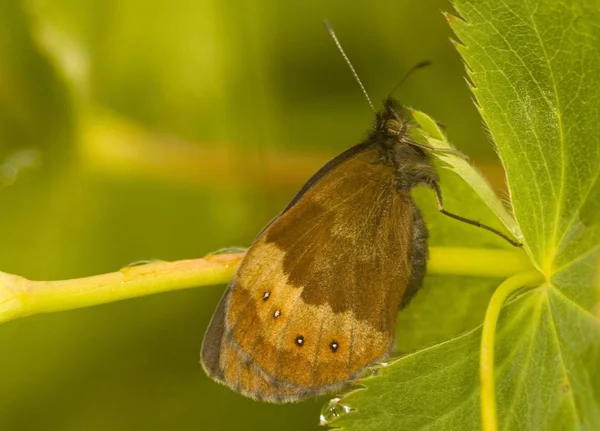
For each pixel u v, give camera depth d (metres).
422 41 0.25
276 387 0.21
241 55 0.25
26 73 0.25
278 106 0.25
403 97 0.25
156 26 0.25
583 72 0.20
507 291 0.20
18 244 0.24
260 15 0.25
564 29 0.20
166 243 0.25
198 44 0.25
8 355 0.24
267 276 0.21
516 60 0.20
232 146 0.25
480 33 0.20
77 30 0.25
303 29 0.25
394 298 0.21
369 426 0.20
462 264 0.21
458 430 0.20
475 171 0.21
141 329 0.24
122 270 0.20
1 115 0.25
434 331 0.21
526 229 0.20
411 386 0.20
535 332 0.20
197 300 0.24
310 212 0.21
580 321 0.20
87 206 0.25
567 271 0.20
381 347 0.21
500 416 0.20
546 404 0.20
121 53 0.25
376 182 0.21
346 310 0.21
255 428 0.24
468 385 0.20
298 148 0.25
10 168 0.25
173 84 0.25
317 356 0.21
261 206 0.25
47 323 0.24
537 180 0.20
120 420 0.24
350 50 0.25
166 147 0.25
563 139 0.20
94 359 0.24
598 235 0.20
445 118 0.24
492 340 0.20
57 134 0.25
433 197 0.21
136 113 0.25
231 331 0.21
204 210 0.25
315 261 0.21
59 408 0.24
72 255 0.25
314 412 0.23
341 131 0.25
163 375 0.24
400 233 0.21
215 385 0.24
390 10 0.25
